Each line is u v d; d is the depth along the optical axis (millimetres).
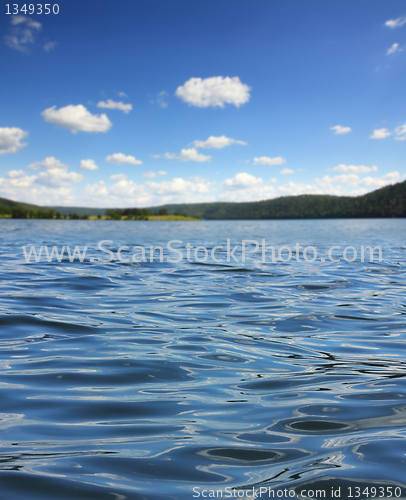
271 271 11188
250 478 2129
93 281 9117
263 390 3379
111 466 2215
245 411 2957
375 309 6652
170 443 2477
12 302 6656
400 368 3959
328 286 8875
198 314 6215
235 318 5988
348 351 4500
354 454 2369
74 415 2844
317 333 5246
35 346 4477
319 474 2162
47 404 3016
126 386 3410
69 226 58469
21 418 2777
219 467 2229
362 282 9430
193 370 3840
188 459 2295
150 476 2131
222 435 2588
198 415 2881
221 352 4402
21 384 3395
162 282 9203
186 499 1941
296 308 6684
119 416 2844
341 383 3551
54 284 8594
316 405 3080
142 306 6699
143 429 2654
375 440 2539
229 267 11969
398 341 4906
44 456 2301
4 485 2023
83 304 6742
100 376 3619
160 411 2938
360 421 2812
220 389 3385
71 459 2277
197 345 4648
